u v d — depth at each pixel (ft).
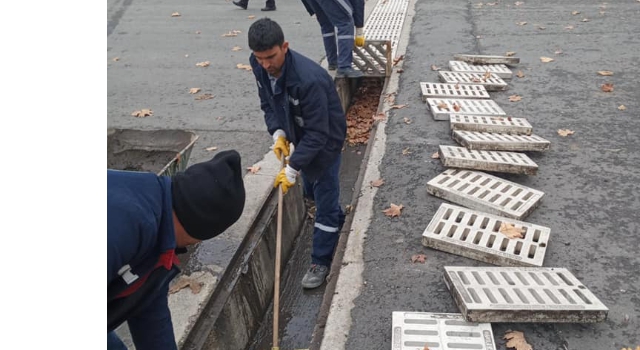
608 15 28.86
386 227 12.55
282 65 10.81
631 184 13.66
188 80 23.77
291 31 29.71
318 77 10.99
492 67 21.85
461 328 9.18
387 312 10.00
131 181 5.56
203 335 10.59
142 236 5.37
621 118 17.30
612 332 9.20
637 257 11.05
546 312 9.12
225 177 5.81
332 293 10.79
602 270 10.71
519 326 9.34
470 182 13.61
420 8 33.04
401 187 14.12
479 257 11.06
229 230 13.47
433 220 12.16
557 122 17.22
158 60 26.61
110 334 6.58
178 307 11.00
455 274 10.25
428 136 16.74
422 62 23.53
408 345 8.87
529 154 15.33
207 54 27.09
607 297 10.00
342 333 9.61
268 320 13.57
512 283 9.96
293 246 16.39
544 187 13.70
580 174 14.21
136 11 36.47
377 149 16.24
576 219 12.37
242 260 12.85
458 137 15.67
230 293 11.84
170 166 12.07
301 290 14.49
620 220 12.26
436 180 13.74
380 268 11.20
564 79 20.72
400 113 18.57
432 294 10.33
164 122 19.60
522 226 11.81
